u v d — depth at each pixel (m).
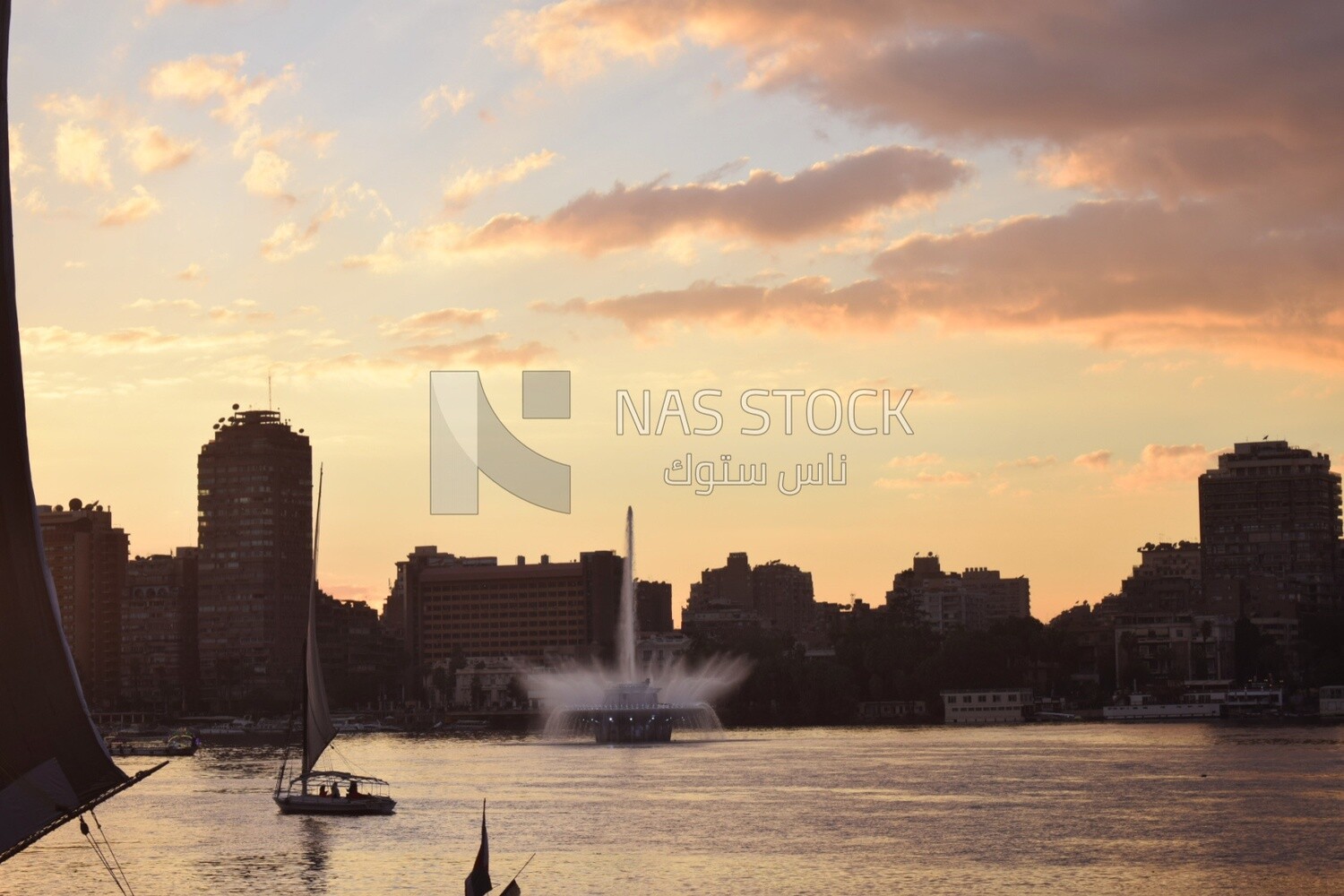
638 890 117.88
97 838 155.00
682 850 138.62
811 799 185.62
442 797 196.62
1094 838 145.00
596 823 161.75
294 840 149.62
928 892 116.12
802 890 117.44
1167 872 124.56
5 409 47.69
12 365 47.72
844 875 123.81
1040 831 151.00
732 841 144.75
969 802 179.88
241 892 119.56
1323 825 153.00
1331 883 119.25
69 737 49.41
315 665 174.12
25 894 120.00
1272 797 180.75
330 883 123.12
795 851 137.62
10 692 47.91
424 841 146.88
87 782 49.53
